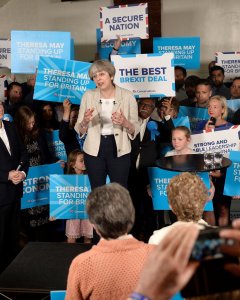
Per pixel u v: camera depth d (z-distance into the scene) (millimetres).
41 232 4625
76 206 4121
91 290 1764
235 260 672
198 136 4172
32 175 4445
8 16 8773
